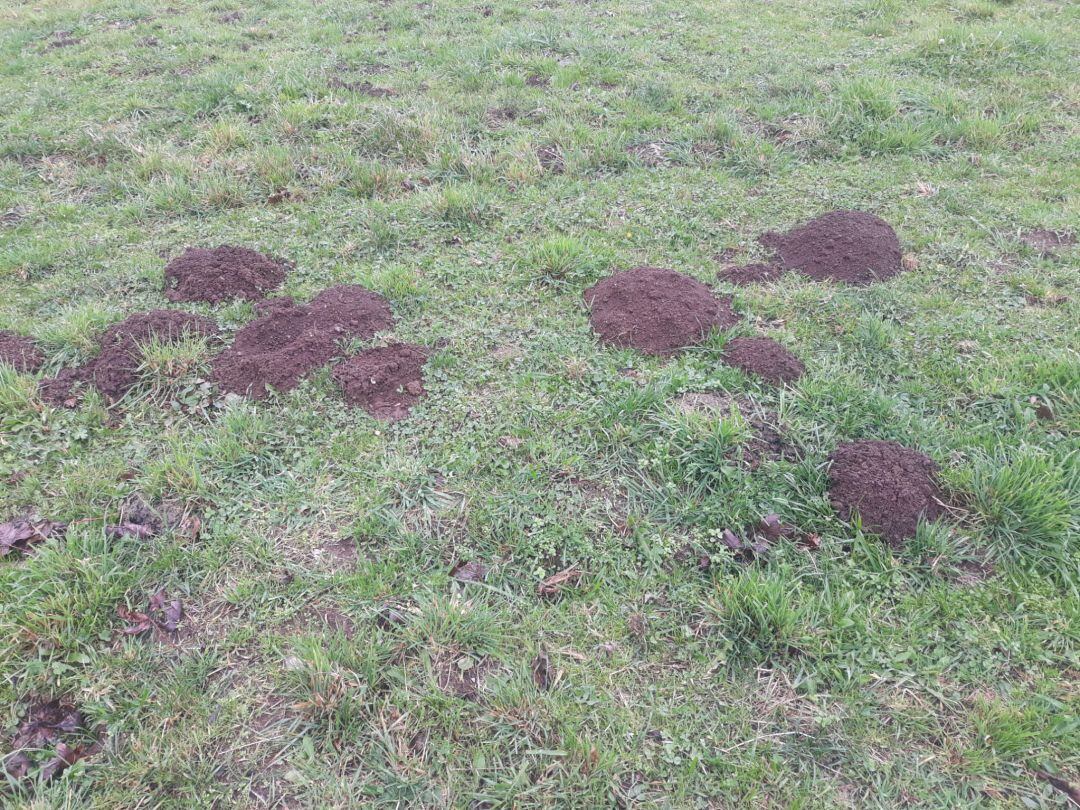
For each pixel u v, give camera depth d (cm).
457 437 354
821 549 304
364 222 524
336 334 408
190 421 365
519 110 682
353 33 888
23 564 295
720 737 249
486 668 269
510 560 301
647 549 303
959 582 294
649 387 368
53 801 229
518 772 238
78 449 350
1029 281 451
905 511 310
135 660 266
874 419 358
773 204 544
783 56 783
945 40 767
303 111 658
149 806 232
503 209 540
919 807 231
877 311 432
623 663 269
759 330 422
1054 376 372
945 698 257
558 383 382
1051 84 701
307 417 362
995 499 312
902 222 516
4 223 540
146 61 805
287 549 307
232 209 554
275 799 234
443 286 464
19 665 261
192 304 446
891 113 636
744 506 317
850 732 249
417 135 623
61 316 434
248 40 868
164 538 309
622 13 922
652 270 448
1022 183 565
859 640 273
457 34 870
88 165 617
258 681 264
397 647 271
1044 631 275
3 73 798
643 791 236
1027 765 241
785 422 355
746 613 280
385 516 317
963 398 372
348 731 249
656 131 643
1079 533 302
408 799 233
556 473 336
